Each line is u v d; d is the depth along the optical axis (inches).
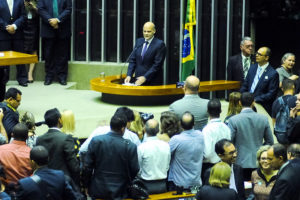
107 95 594.9
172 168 414.0
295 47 903.1
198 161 411.5
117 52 673.0
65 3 647.8
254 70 569.6
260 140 441.7
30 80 674.2
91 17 676.1
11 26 619.5
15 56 523.2
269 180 373.4
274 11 898.1
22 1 624.7
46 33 648.4
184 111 442.9
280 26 901.8
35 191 327.3
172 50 650.8
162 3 649.0
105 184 384.5
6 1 621.0
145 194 392.8
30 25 657.0
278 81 565.3
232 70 614.2
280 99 470.6
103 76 620.7
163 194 405.1
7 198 326.3
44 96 614.2
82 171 398.3
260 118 440.1
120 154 383.2
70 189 338.0
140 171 402.6
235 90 622.2
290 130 413.1
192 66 634.8
